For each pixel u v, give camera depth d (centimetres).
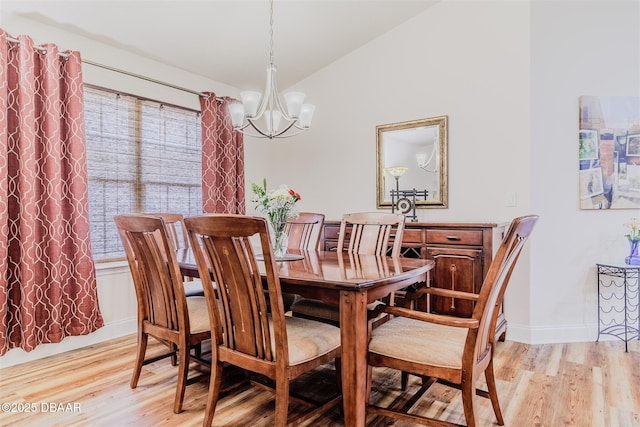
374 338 171
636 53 310
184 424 187
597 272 306
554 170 306
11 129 252
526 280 305
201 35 325
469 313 286
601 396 213
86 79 299
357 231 273
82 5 266
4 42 246
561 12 305
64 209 277
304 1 312
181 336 196
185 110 373
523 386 225
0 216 243
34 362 261
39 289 262
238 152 403
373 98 386
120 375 242
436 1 343
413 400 172
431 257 302
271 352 158
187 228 169
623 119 307
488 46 322
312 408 178
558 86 305
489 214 323
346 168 405
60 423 187
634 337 306
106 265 305
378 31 373
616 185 307
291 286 174
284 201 230
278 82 432
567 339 306
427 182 354
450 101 341
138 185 337
